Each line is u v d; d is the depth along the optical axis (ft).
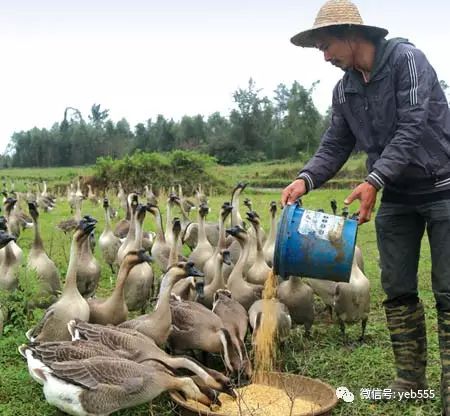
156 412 7.61
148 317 8.48
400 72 6.68
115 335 7.65
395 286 7.46
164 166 46.62
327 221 7.02
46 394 6.93
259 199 37.42
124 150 88.63
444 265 6.86
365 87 6.98
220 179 47.65
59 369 6.80
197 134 88.99
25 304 10.65
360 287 9.80
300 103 83.15
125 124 97.60
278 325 9.07
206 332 8.55
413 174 6.85
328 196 36.94
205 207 14.79
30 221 26.63
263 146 83.25
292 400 6.89
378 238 7.55
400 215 7.27
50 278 11.48
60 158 94.63
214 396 7.23
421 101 6.53
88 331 7.75
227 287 10.80
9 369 8.81
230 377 8.13
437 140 6.75
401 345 7.64
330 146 7.79
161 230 14.58
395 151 6.53
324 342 10.14
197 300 10.65
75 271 8.74
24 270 10.96
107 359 7.04
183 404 6.97
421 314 7.65
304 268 7.06
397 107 6.77
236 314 9.28
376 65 6.78
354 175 54.39
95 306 9.12
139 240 13.56
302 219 7.05
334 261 6.93
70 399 6.79
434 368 8.67
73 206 33.50
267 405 7.41
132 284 11.07
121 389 6.85
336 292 9.91
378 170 6.53
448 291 6.86
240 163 79.97
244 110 84.38
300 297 9.91
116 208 35.32
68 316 8.54
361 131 7.15
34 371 6.97
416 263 7.47
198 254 14.51
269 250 13.64
